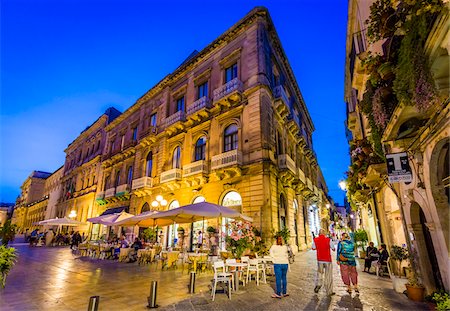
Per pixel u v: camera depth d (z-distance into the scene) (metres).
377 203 10.94
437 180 5.09
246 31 17.02
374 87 5.85
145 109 24.67
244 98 15.41
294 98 23.06
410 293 5.90
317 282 6.59
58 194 40.00
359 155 8.73
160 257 11.74
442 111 4.27
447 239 4.96
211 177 15.31
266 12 16.61
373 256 10.03
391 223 9.51
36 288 6.93
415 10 3.49
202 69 19.44
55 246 24.33
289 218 15.48
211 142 16.28
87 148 35.31
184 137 18.36
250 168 13.63
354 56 12.45
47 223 19.17
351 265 6.66
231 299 5.96
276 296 6.08
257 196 12.96
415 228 6.48
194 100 19.03
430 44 3.50
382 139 6.10
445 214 5.02
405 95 3.97
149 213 11.56
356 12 10.73
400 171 5.62
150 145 21.66
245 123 14.82
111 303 5.60
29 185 59.00
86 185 31.33
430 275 6.12
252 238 9.90
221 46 18.48
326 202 35.81
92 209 27.56
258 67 15.32
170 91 22.09
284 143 17.62
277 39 18.66
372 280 8.30
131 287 7.11
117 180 25.95
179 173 17.05
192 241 15.30
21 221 56.12
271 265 9.26
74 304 5.49
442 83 3.74
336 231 31.64
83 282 7.75
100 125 33.69
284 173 14.91
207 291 6.73
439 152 4.98
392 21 4.60
